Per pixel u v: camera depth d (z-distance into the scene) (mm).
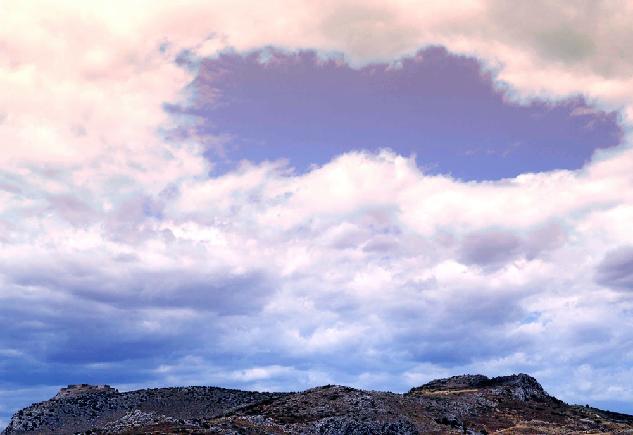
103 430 155000
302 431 173375
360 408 191000
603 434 189750
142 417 163125
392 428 179625
